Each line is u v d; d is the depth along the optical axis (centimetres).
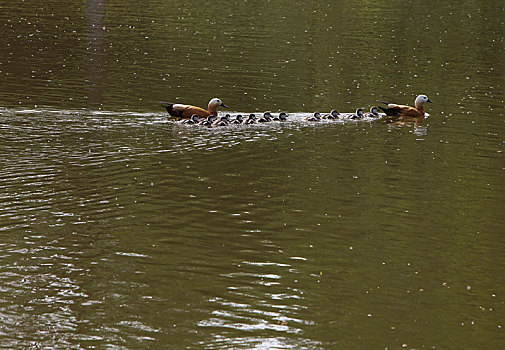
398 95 3575
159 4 6125
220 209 2062
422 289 1642
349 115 3144
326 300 1577
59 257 1728
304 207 2103
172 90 3444
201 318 1484
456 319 1520
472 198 2223
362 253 1817
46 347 1358
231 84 3641
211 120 2914
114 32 4816
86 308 1506
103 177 2272
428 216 2072
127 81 3562
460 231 1973
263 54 4388
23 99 3094
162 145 2616
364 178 2369
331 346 1395
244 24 5391
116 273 1662
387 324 1489
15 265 1677
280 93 3516
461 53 4669
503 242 1912
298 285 1641
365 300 1586
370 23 5669
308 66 4134
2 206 2008
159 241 1842
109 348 1362
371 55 4516
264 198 2161
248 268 1716
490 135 2931
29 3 5781
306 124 3002
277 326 1464
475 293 1636
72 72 3669
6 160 2361
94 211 2011
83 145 2564
